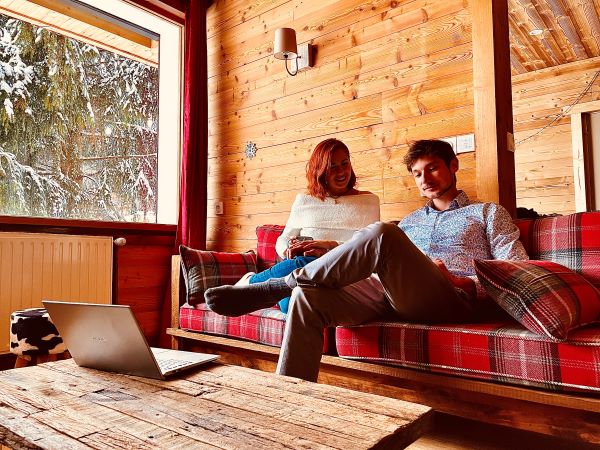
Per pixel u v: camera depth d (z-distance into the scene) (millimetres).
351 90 2734
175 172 3553
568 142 4953
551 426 1268
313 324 1445
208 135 3561
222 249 3404
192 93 3346
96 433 680
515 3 3740
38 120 3002
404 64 2512
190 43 3379
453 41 2334
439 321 1496
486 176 2145
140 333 969
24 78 2955
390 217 2529
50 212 3033
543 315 1181
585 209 4738
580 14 3936
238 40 3406
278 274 1703
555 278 1294
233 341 2098
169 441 649
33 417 750
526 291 1235
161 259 3383
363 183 2650
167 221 3584
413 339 1461
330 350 1752
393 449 681
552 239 1711
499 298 1331
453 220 1806
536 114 5168
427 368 1438
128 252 3172
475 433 1636
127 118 3516
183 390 907
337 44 2818
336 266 1436
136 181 3545
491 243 1698
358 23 2725
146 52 3693
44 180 3012
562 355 1183
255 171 3223
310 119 2922
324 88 2865
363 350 1581
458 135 2289
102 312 1004
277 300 1548
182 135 3518
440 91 2365
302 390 908
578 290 1298
